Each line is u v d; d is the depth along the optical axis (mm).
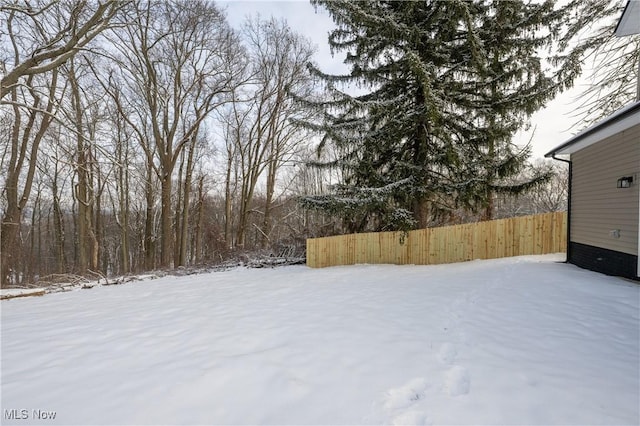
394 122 8414
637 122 4961
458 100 8250
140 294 6391
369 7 8234
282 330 3654
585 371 2518
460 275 6438
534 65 7844
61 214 17766
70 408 2182
